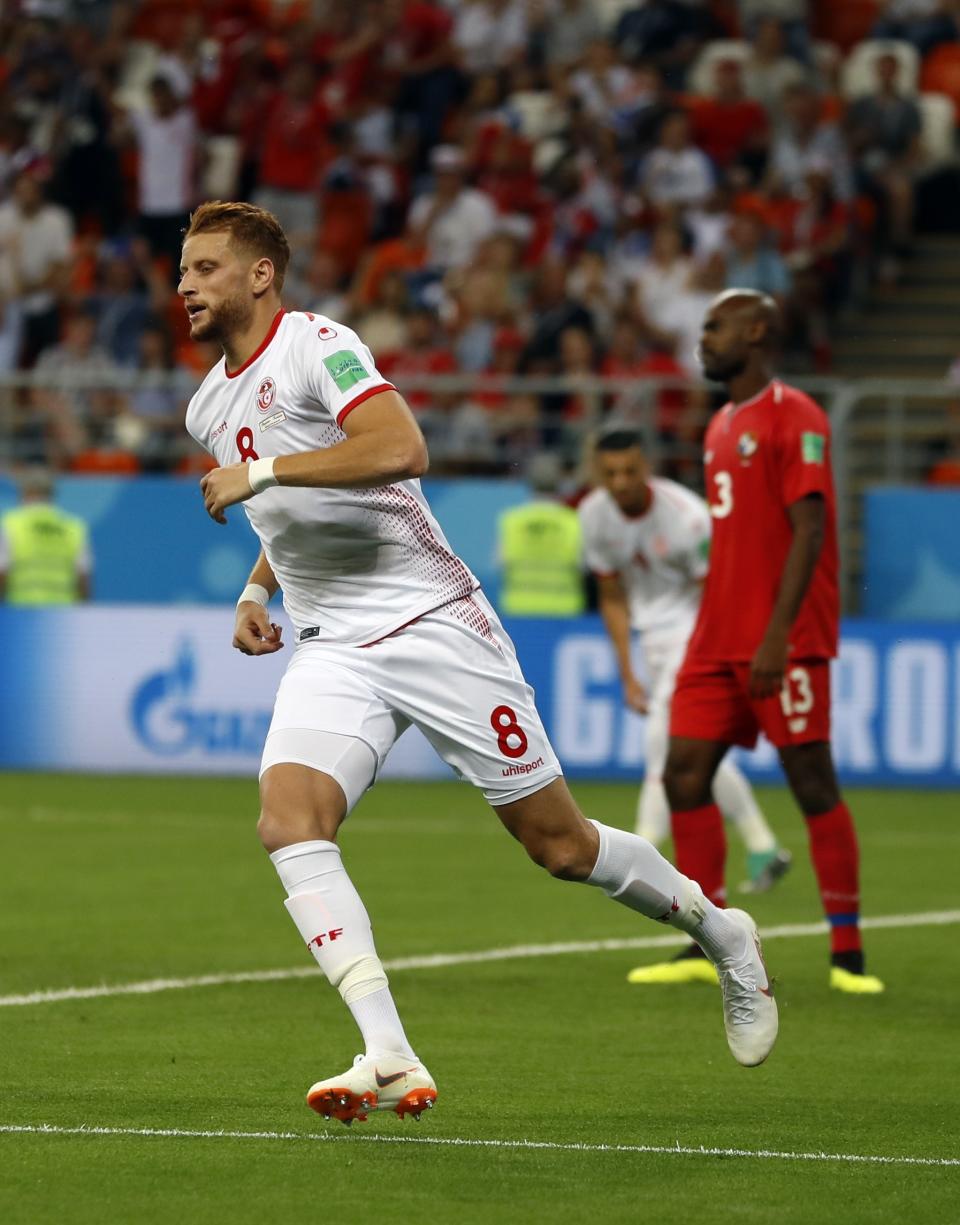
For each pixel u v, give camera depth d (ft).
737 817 117.08
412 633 58.59
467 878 120.26
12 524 189.16
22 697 187.83
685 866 88.02
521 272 218.79
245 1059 68.54
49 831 140.97
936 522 182.29
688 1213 49.06
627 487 108.99
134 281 226.38
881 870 125.49
